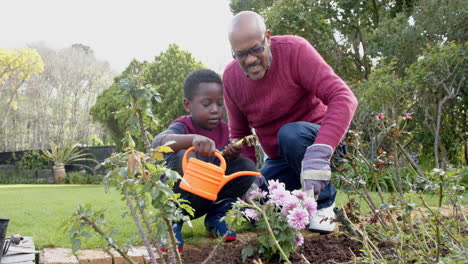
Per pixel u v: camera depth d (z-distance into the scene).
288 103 2.38
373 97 5.55
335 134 2.01
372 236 2.14
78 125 40.62
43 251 2.15
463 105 6.82
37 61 34.50
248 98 2.45
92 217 1.34
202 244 2.33
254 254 1.99
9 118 38.22
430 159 7.28
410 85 5.58
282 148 2.43
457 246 1.59
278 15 7.36
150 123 1.54
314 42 7.65
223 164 1.83
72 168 15.87
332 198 2.52
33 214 3.59
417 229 2.20
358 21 7.99
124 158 1.32
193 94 2.30
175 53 15.93
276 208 1.90
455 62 5.89
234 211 1.60
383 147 5.98
